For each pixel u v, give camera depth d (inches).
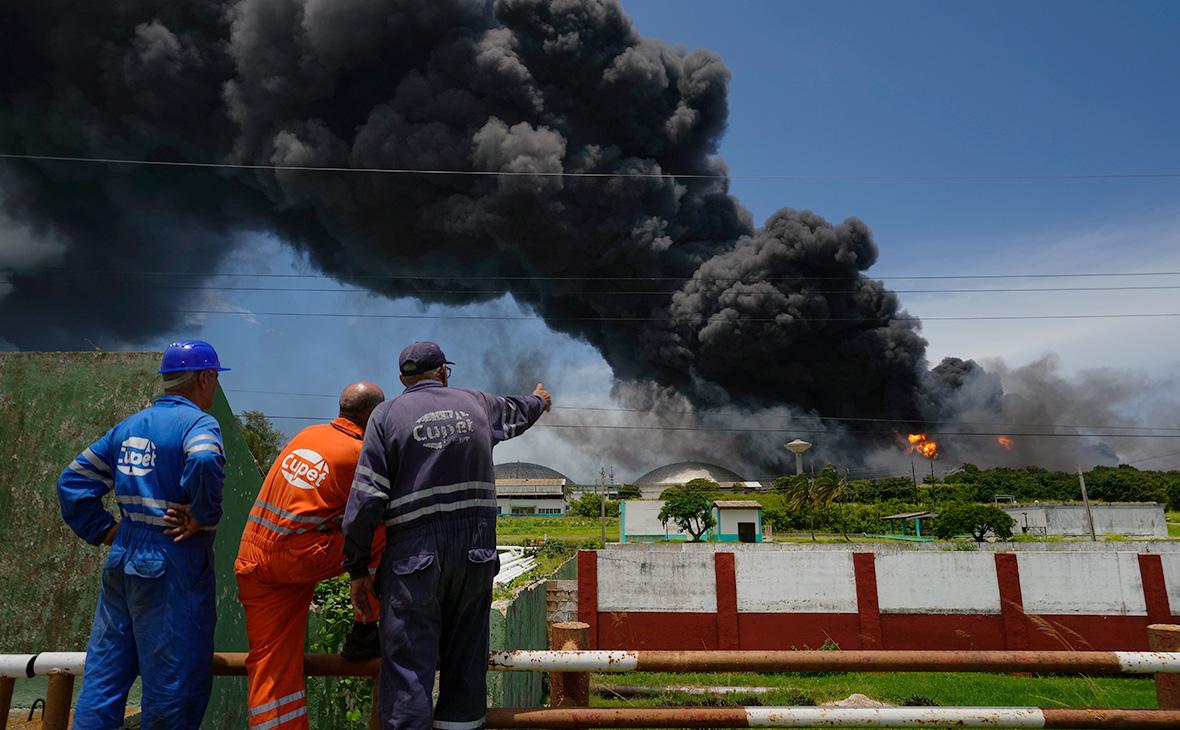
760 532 1932.8
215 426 96.3
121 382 175.0
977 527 1809.8
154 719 86.5
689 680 730.8
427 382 93.6
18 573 165.9
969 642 901.8
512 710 91.0
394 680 80.1
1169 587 884.0
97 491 97.0
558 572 815.7
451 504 85.0
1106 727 91.6
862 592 922.7
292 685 92.0
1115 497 3024.1
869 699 647.1
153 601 88.8
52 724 96.0
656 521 2068.2
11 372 176.1
